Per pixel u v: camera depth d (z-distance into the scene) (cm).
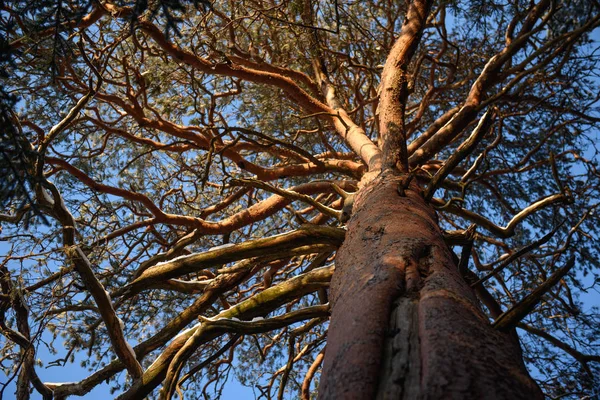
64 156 861
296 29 838
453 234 511
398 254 338
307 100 839
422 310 263
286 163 981
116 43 731
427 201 494
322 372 258
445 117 831
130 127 996
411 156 763
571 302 782
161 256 727
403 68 695
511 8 862
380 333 251
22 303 589
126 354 589
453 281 307
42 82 766
